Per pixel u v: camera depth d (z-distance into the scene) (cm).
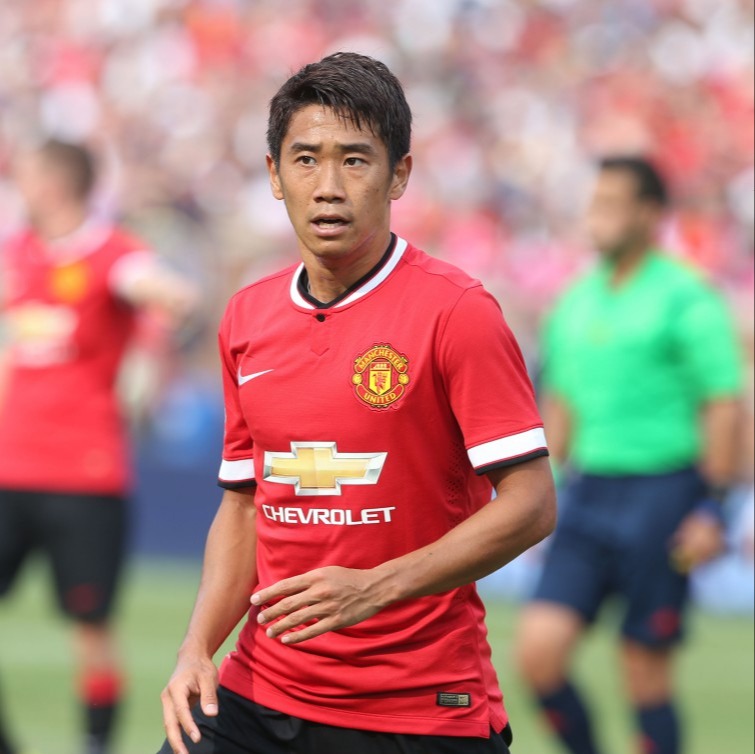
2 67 6438
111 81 6234
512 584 4038
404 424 1060
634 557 1956
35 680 2817
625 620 1972
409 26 6131
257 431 1112
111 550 2184
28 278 2220
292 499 1095
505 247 5047
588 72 5778
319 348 1080
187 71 6169
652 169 2025
